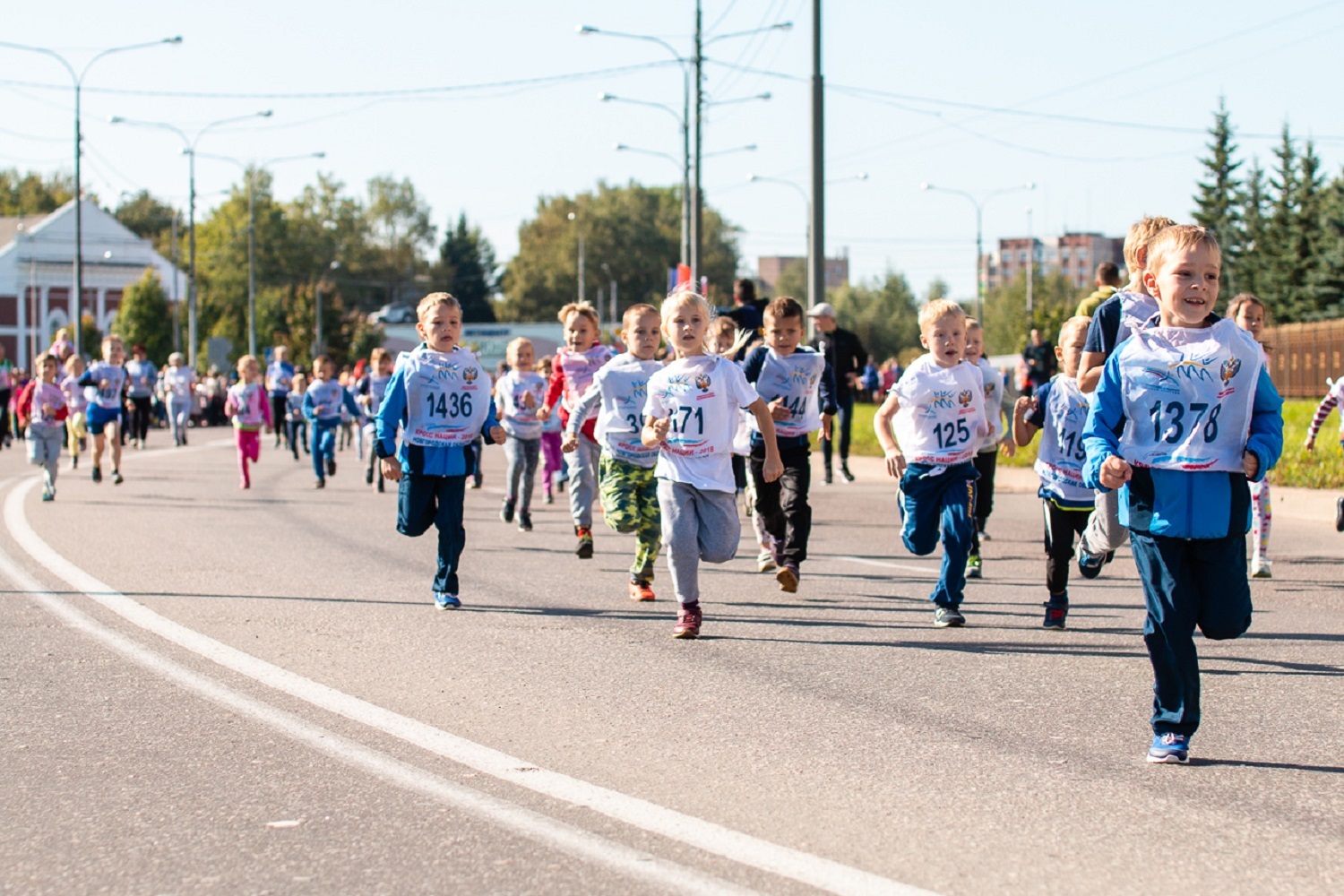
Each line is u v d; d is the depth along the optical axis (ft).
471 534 55.88
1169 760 21.57
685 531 32.09
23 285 408.26
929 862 17.19
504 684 27.32
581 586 40.98
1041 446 33.76
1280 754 22.11
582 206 547.90
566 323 50.37
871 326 490.49
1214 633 21.70
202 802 19.84
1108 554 34.09
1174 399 21.35
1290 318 272.10
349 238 552.00
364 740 23.08
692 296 32.35
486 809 19.42
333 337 362.74
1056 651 30.78
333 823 18.86
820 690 26.81
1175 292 21.43
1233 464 21.35
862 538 54.70
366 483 85.71
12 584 40.47
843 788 20.31
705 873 16.88
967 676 28.17
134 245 433.89
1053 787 20.39
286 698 26.05
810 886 16.42
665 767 21.47
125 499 71.61
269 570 44.04
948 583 34.01
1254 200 318.24
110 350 80.28
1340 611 36.01
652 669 28.73
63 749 22.58
